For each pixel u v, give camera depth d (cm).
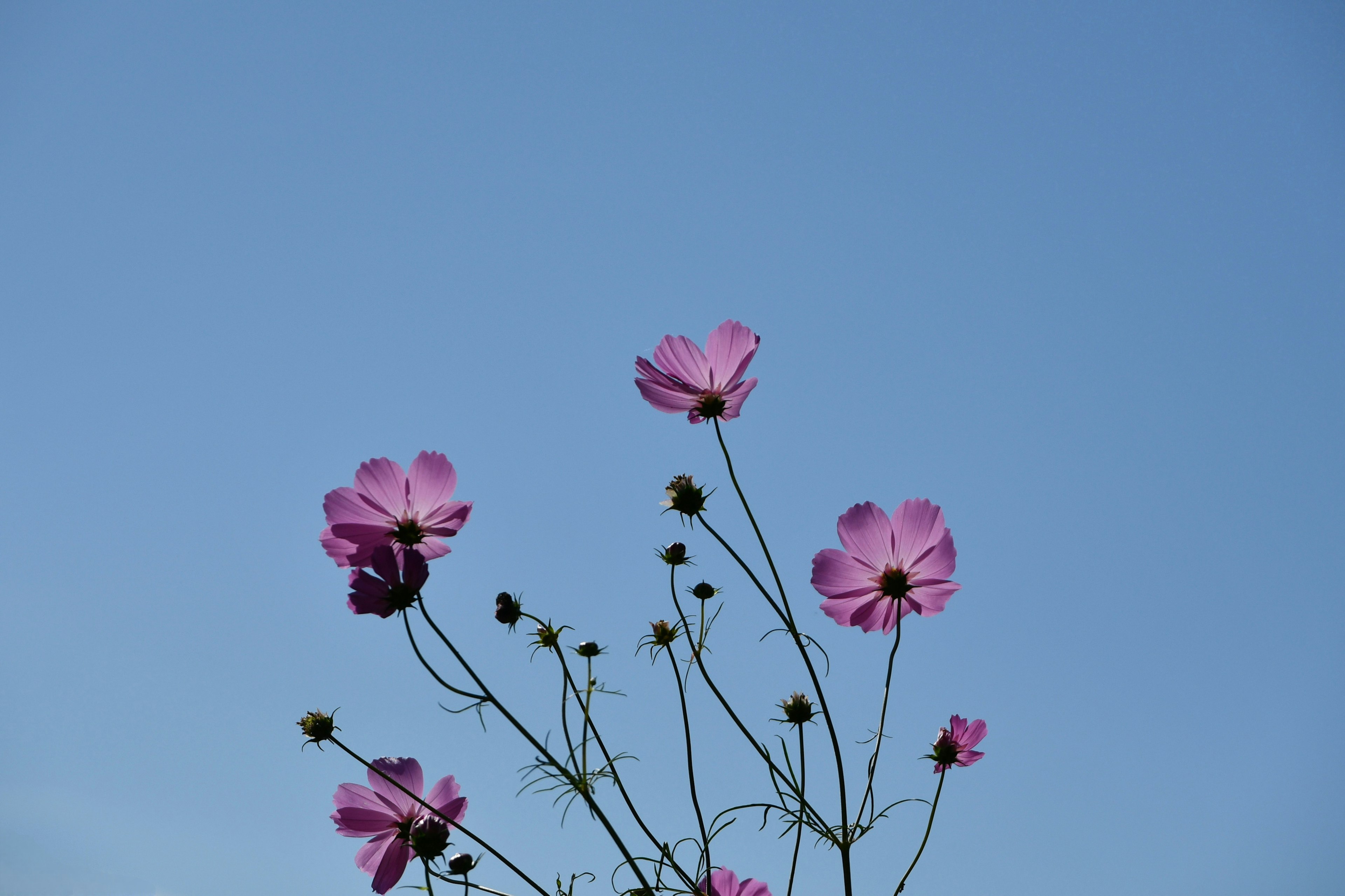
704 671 150
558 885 147
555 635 149
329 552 150
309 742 154
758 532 147
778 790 146
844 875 144
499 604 149
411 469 151
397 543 150
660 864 147
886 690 148
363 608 145
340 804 151
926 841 148
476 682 144
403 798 152
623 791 147
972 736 154
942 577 149
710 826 148
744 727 149
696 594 158
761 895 152
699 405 153
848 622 151
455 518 150
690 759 150
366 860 151
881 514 151
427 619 145
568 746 147
